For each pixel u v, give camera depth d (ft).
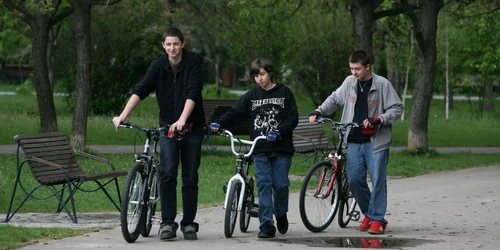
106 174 104.99
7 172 151.12
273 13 304.91
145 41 383.24
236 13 316.19
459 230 95.81
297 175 161.27
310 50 315.99
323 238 89.30
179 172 156.15
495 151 237.25
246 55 327.47
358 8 204.54
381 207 92.94
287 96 89.30
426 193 132.36
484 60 384.68
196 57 87.35
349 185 95.20
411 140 213.87
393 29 348.59
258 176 88.58
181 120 83.71
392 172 169.17
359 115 93.86
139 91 86.43
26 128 278.26
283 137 89.10
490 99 443.73
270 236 88.94
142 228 85.92
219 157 193.67
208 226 97.91
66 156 108.37
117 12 345.51
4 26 440.04
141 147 228.63
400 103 92.94
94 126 289.94
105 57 353.31
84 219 103.71
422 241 87.66
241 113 90.38
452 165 186.50
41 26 196.85
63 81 369.71
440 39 401.70
